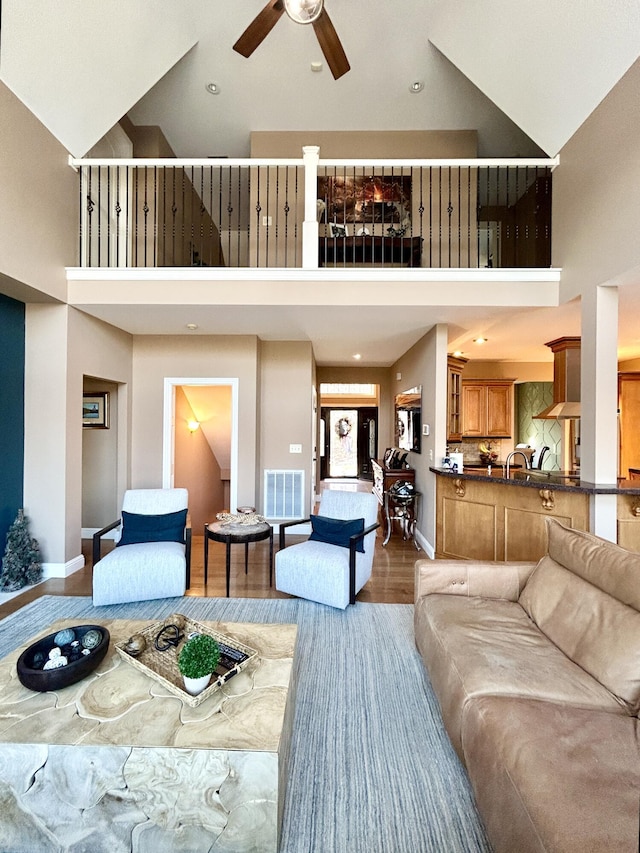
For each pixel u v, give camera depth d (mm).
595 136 3137
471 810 1521
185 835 1336
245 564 4062
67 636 1734
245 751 1330
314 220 3793
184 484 6121
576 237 3402
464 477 3711
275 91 4551
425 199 5109
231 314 4109
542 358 7211
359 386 12078
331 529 3504
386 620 2957
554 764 1180
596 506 2975
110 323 4539
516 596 2367
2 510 3531
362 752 1775
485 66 3590
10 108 3029
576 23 2793
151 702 1530
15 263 3094
